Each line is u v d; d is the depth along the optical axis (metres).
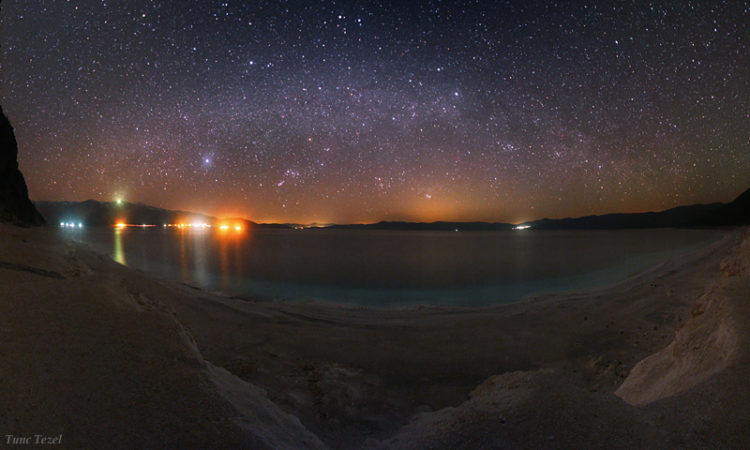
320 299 18.69
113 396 2.25
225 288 21.30
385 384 6.11
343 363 6.92
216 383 2.76
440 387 6.09
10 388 2.05
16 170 15.85
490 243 86.50
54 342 2.53
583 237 113.44
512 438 2.74
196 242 76.81
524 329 9.58
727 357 3.20
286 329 8.93
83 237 66.56
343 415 4.78
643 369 5.13
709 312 4.40
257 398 3.20
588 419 2.84
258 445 2.22
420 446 2.89
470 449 2.66
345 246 74.81
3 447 1.70
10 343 2.39
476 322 10.44
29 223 14.13
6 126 15.66
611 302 11.61
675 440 2.39
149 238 83.69
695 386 2.95
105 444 1.90
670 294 11.16
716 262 14.52
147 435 2.04
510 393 3.58
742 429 2.30
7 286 3.10
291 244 81.38
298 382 5.75
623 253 43.75
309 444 2.89
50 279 3.49
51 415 1.98
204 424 2.25
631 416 2.81
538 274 28.53
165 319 3.26
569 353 7.73
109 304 3.20
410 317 11.45
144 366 2.60
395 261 41.66
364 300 18.67
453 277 28.03
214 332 7.87
